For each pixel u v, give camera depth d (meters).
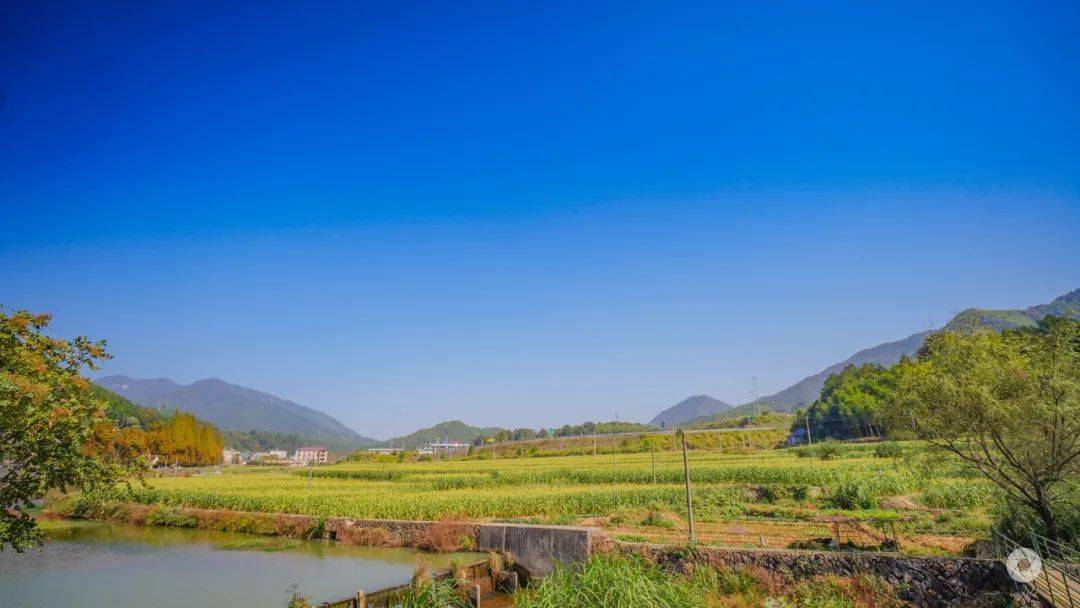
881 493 48.00
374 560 38.47
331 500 57.31
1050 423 20.66
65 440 16.06
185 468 149.25
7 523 15.71
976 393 21.59
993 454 23.50
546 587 20.86
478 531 36.91
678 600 20.03
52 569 36.88
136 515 57.56
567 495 54.47
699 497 51.38
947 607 21.14
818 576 23.91
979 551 25.89
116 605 28.59
